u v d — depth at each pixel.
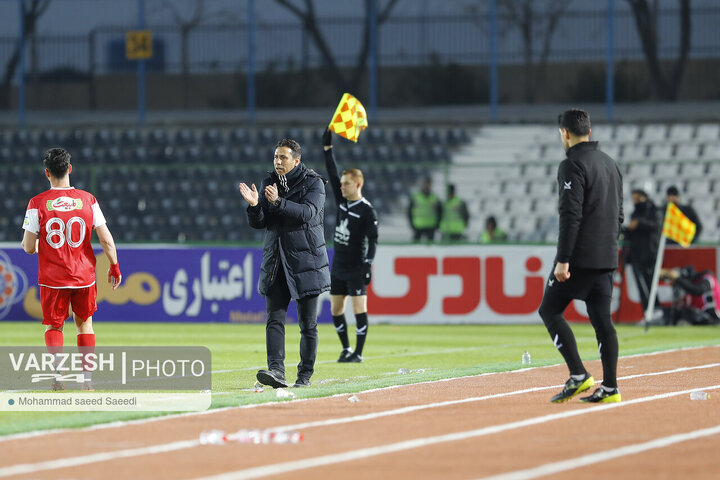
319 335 61.69
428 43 139.38
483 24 139.00
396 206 102.00
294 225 32.62
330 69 140.62
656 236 69.25
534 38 139.00
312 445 23.27
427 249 71.44
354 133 42.22
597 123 112.44
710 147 108.81
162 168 83.25
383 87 140.00
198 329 66.06
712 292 68.19
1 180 101.81
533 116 131.62
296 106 141.00
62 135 113.81
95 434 24.56
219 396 31.44
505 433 24.83
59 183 32.62
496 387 33.81
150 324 71.00
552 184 100.94
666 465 21.25
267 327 32.94
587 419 26.92
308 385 33.81
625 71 138.12
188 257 72.44
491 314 71.00
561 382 35.25
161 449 22.75
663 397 31.16
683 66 136.75
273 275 32.62
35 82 141.00
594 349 51.28
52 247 32.16
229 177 96.88
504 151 109.88
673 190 69.06
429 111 136.75
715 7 135.50
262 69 141.12
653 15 136.50
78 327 33.03
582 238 29.30
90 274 32.66
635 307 70.62
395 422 26.39
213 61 141.38
